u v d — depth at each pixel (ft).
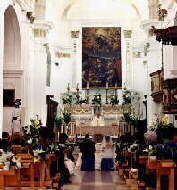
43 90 74.38
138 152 40.50
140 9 99.91
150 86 78.84
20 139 44.37
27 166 34.86
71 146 62.90
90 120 91.40
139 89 98.53
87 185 43.19
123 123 85.87
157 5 77.46
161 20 73.56
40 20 73.26
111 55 100.53
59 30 100.32
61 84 99.09
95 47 100.89
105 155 61.72
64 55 100.48
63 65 100.07
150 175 34.37
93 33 101.30
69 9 102.37
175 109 55.06
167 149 31.17
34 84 73.41
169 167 29.17
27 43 65.72
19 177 31.04
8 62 63.52
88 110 92.53
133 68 99.86
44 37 74.28
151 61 78.84
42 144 41.52
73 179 49.01
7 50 63.41
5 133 48.85
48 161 38.96
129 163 48.14
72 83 99.71
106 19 101.86
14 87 63.31
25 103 64.18
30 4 68.18
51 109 84.94
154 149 33.88
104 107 92.84
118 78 99.66
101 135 71.36
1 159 29.48
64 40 101.14
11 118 61.36
